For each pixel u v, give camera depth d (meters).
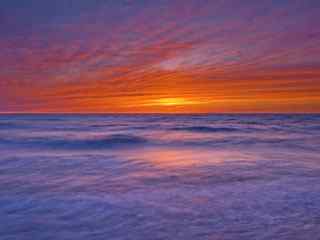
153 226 4.03
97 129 25.73
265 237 3.63
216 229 3.90
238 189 5.90
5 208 4.75
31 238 3.66
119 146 14.01
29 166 8.59
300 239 3.57
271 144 14.14
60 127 29.03
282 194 5.48
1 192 5.70
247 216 4.36
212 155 10.80
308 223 4.05
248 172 7.54
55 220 4.24
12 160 9.70
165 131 23.00
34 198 5.31
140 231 3.87
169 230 3.90
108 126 30.80
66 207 4.81
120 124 35.41
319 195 5.38
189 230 3.89
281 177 6.93
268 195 5.43
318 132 21.12
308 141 15.30
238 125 31.00
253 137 17.72
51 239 3.63
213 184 6.34
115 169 8.15
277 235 3.68
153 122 41.34
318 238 3.59
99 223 4.14
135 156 10.74
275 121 41.22
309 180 6.59
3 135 18.95
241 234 3.74
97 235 3.75
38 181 6.65
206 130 23.91
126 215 4.46
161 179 6.86
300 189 5.82
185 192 5.72
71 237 3.69
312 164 8.66
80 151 12.23
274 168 8.06
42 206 4.86
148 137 17.81
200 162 9.26
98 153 11.58
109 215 4.46
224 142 15.31
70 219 4.29
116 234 3.78
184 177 7.06
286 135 18.88
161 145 14.34
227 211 4.59
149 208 4.77
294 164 8.68
